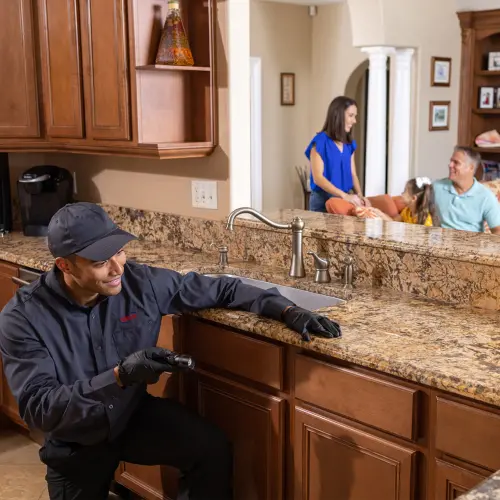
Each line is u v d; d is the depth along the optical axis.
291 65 7.57
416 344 1.81
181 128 2.91
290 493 2.08
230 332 2.14
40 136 3.24
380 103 5.80
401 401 1.71
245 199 2.93
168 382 2.38
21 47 3.16
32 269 2.95
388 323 1.99
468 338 1.85
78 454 1.99
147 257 2.92
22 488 2.79
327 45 7.54
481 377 1.58
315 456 1.97
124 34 2.74
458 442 1.62
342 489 1.92
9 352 1.87
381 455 1.79
